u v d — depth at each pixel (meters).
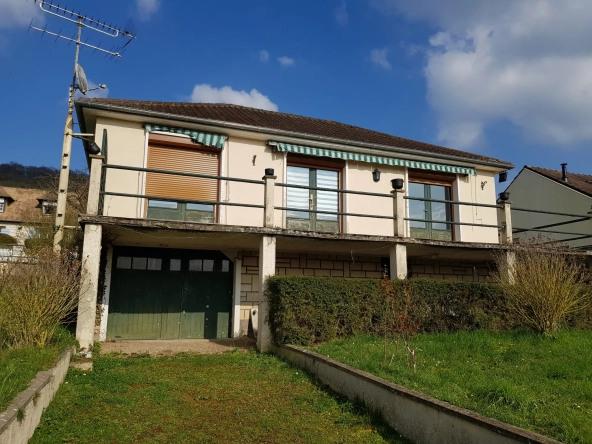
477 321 10.77
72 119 13.07
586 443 4.19
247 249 13.78
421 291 10.84
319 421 6.12
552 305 9.78
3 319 7.54
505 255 12.68
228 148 13.23
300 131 14.38
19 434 4.43
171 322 13.06
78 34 13.35
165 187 12.64
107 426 5.70
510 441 4.13
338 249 13.50
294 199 13.94
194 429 5.77
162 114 12.12
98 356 9.50
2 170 49.44
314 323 9.97
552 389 5.95
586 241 18.98
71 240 14.02
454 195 15.84
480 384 6.07
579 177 22.83
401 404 5.68
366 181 14.64
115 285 12.76
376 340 9.88
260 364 9.23
